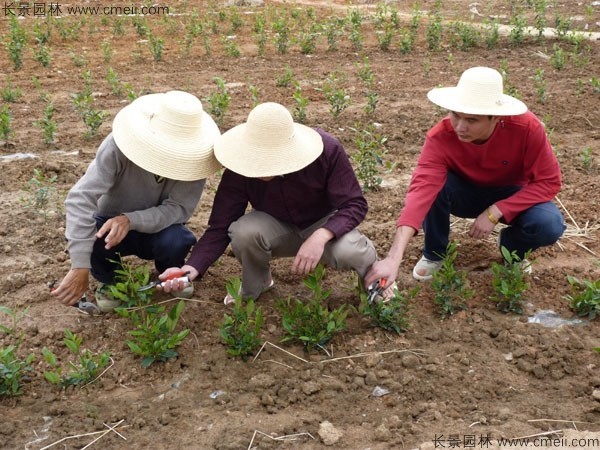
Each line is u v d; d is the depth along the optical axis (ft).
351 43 39.96
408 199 13.71
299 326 13.52
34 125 25.73
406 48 37.29
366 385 12.59
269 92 30.01
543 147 13.85
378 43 39.70
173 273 12.89
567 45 37.81
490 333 13.97
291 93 29.89
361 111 27.27
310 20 46.03
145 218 13.26
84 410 12.00
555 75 32.04
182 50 38.24
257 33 42.04
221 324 14.03
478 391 12.44
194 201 13.74
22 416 11.96
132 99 25.02
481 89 12.85
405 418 11.85
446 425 11.60
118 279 14.44
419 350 13.41
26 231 18.03
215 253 13.33
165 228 13.96
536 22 40.65
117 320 14.32
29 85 31.27
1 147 23.39
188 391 12.45
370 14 47.57
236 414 11.89
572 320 14.38
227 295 14.71
